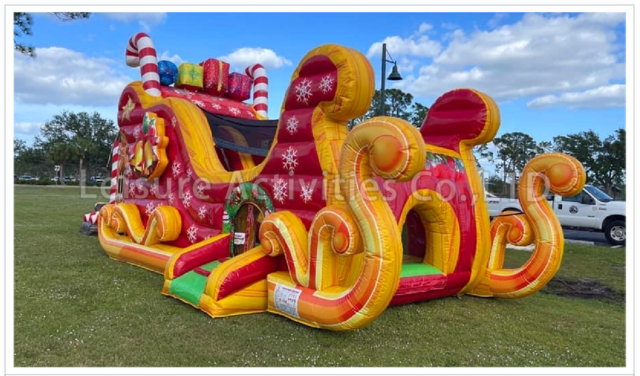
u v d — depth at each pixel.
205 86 8.97
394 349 4.02
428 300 5.51
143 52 8.23
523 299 5.86
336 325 4.02
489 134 5.47
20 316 4.65
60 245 8.84
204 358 3.75
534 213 5.32
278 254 4.76
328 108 4.52
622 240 12.28
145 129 7.25
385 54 10.12
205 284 5.01
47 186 42.66
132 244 7.18
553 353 4.07
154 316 4.71
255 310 4.86
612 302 5.97
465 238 5.27
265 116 9.55
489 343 4.25
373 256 3.76
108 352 3.84
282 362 3.70
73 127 65.31
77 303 5.12
